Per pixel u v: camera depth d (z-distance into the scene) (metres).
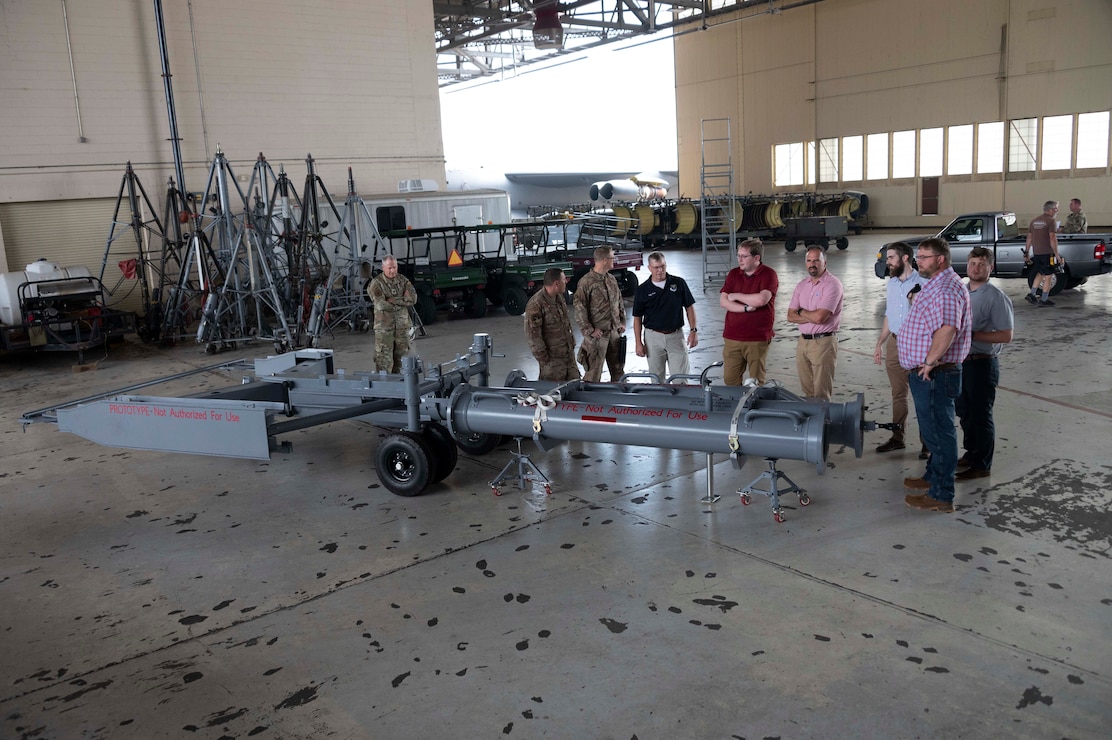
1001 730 2.72
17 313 11.59
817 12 29.83
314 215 13.75
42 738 2.94
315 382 5.91
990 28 25.69
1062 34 24.20
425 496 5.34
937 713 2.82
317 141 17.67
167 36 15.63
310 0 17.23
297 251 13.73
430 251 15.71
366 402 5.75
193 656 3.47
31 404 8.93
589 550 4.34
